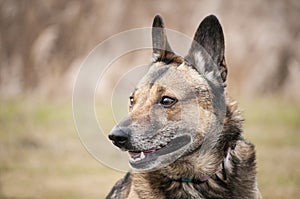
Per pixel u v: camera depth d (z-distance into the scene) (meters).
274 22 29.11
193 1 29.69
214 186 6.51
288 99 25.50
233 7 29.31
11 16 32.03
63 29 31.03
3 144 16.52
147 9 29.89
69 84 28.88
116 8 30.42
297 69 27.83
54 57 30.48
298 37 29.00
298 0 29.97
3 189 12.41
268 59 28.06
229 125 6.46
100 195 12.04
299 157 15.02
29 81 30.36
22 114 20.45
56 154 15.73
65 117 20.55
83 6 31.17
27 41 31.41
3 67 31.03
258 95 26.83
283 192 11.70
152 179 6.58
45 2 31.86
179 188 6.54
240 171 6.55
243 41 28.44
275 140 16.92
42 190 12.38
